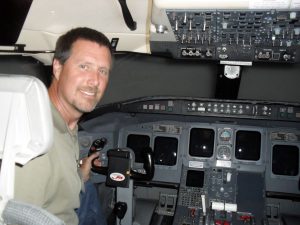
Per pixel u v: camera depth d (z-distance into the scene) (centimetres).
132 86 321
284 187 356
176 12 171
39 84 86
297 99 313
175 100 335
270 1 150
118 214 288
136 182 378
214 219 338
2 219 88
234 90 319
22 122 87
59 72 165
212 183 363
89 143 347
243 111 328
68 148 154
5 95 88
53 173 138
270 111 325
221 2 155
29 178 118
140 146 380
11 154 86
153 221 361
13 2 191
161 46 254
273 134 361
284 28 193
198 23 192
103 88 167
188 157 373
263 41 229
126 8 194
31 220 84
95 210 224
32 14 213
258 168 362
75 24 228
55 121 147
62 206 152
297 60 249
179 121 377
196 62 304
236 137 367
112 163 276
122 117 370
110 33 242
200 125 373
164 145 378
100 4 201
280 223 354
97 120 354
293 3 149
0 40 228
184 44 250
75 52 158
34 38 246
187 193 362
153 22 197
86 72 158
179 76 315
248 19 178
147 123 381
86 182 226
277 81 307
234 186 359
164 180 376
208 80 315
